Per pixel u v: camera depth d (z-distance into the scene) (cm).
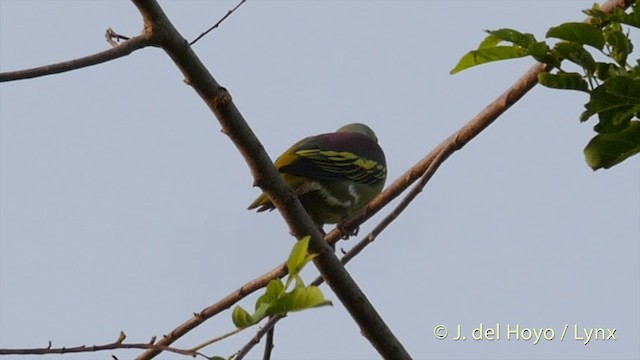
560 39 778
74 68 801
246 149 942
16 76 775
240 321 694
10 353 693
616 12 780
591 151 803
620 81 744
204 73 891
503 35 775
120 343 720
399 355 1017
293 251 708
